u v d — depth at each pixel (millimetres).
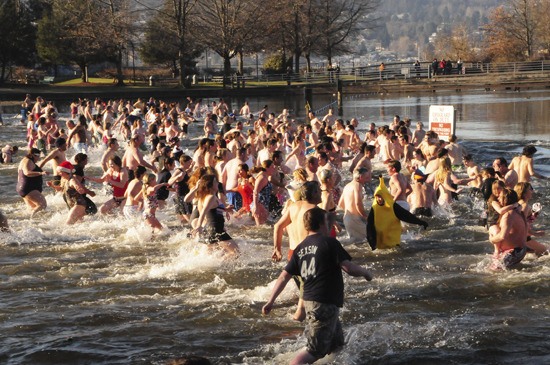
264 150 18859
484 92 57781
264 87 60656
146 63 75375
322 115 45000
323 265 7297
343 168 22422
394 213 12672
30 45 70000
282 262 12031
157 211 16297
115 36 65312
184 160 14883
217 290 10672
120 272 11742
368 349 8289
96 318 9594
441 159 16109
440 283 10641
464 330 8820
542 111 41406
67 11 68062
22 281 11336
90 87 65750
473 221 14836
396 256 12312
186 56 73250
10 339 8953
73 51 68812
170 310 9836
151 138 24469
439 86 58844
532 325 8930
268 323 9281
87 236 14227
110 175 15719
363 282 10844
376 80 62344
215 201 11984
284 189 15945
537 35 82750
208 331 9070
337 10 75188
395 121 28016
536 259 11648
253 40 69188
